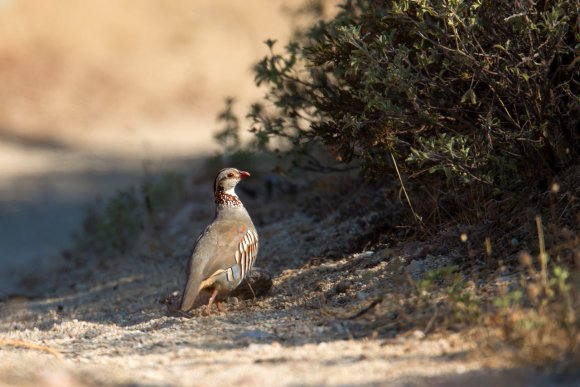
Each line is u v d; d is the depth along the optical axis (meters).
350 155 15.89
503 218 14.45
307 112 18.11
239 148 23.41
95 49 61.44
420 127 14.90
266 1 66.94
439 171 15.42
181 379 10.36
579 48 13.70
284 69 17.62
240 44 64.38
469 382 9.33
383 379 9.77
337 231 18.22
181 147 48.88
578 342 9.81
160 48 63.16
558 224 13.60
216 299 15.29
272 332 12.74
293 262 17.44
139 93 58.84
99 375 10.62
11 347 13.56
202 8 66.62
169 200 26.44
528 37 13.92
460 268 13.67
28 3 62.25
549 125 14.27
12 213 34.03
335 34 16.92
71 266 24.73
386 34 14.52
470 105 14.98
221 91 60.41
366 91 14.24
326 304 13.87
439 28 13.83
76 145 50.19
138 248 23.81
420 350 10.84
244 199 23.86
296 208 21.72
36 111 54.72
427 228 15.41
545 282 11.23
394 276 14.02
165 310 16.38
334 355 11.01
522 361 9.75
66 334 15.21
